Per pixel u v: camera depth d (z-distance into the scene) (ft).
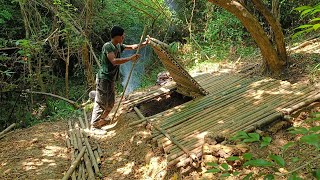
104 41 32.63
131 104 17.75
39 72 24.45
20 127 21.86
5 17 24.40
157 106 17.84
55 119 20.04
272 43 16.70
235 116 13.23
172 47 28.94
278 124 12.25
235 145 10.92
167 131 13.39
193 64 25.62
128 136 14.83
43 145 15.37
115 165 13.30
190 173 10.71
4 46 22.63
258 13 26.73
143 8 30.09
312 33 23.52
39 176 12.69
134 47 16.46
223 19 28.02
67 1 27.30
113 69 15.85
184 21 33.19
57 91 28.89
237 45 26.35
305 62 16.67
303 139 3.84
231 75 18.42
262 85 15.60
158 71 30.37
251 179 4.17
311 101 12.92
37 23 25.22
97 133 16.06
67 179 12.21
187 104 15.61
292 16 26.99
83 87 29.53
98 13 28.86
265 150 10.95
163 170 11.48
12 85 21.99
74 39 24.57
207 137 11.62
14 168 13.37
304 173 9.35
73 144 15.06
